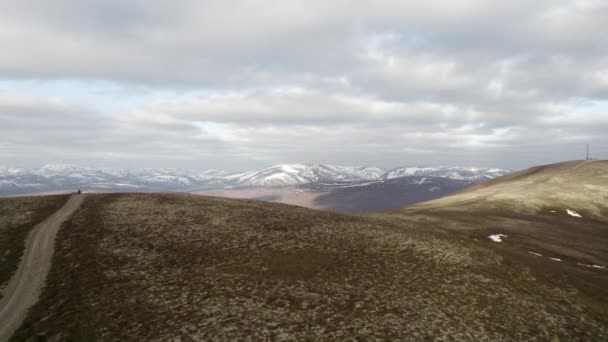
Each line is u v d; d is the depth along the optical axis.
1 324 24.27
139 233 42.31
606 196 104.00
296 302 28.78
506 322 27.78
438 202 109.81
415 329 25.72
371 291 31.39
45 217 47.56
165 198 62.16
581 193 107.19
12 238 39.62
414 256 40.12
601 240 70.31
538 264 43.97
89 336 23.23
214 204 59.81
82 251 36.47
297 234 45.66
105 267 33.31
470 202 98.12
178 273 33.12
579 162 158.00
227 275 33.19
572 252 58.41
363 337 24.31
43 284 29.91
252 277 33.00
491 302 30.89
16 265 33.31
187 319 25.48
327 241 43.56
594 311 31.88
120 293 28.83
